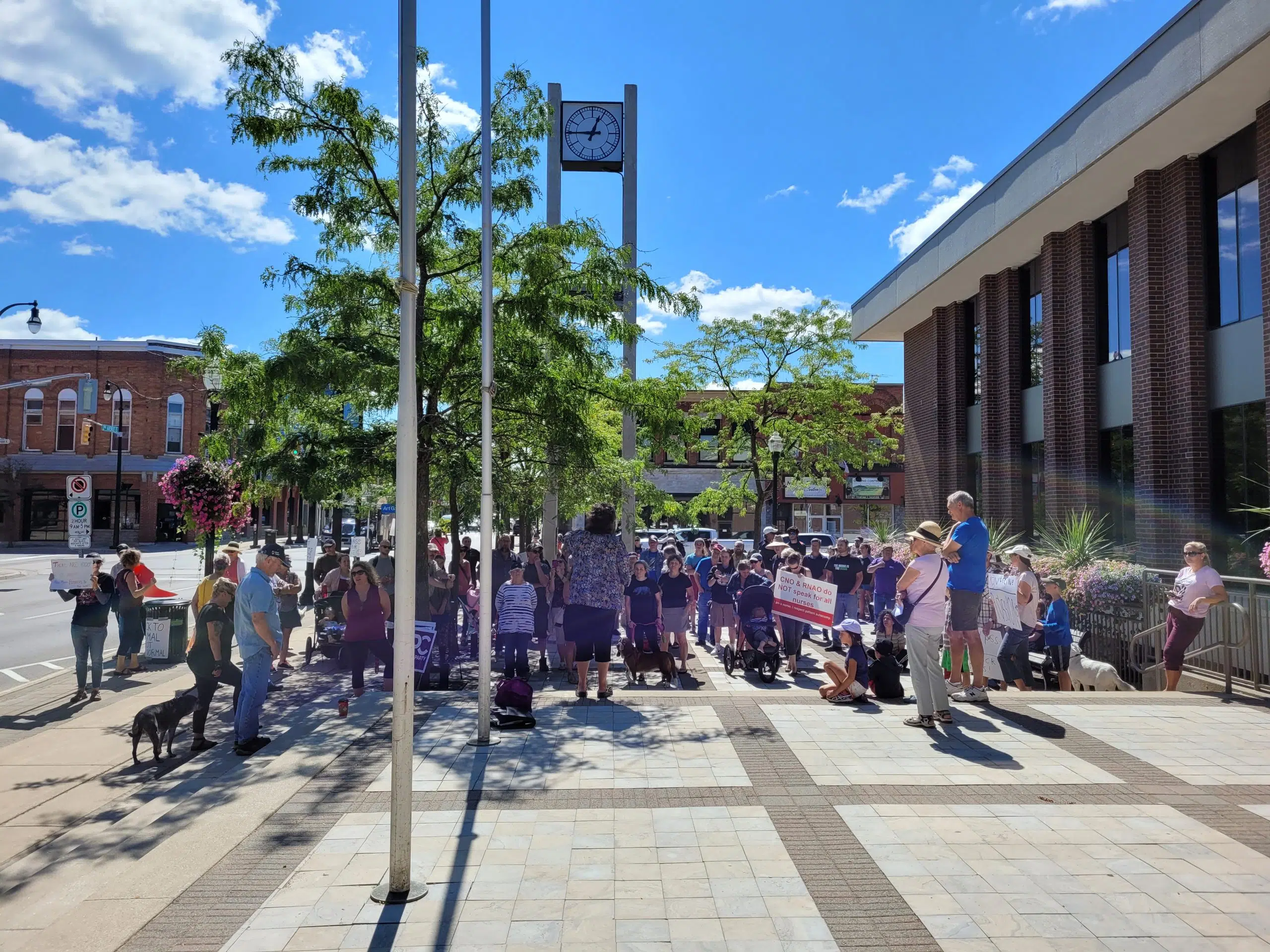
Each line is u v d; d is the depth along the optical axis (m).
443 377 12.45
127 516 48.50
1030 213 16.70
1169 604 9.28
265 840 5.11
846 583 14.57
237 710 7.89
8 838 5.93
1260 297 12.67
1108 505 16.73
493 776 6.20
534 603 10.51
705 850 4.77
